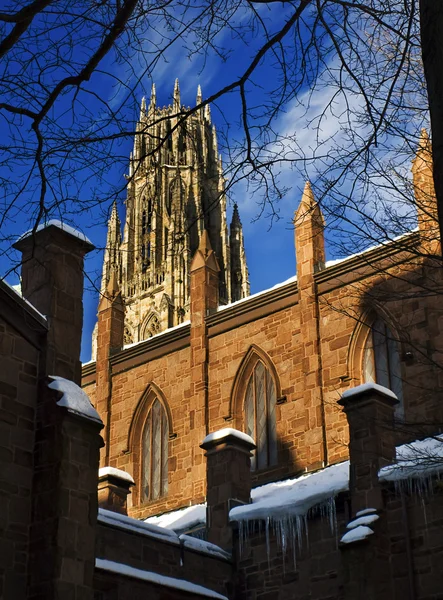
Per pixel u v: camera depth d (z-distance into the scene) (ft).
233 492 116.37
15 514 82.99
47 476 84.53
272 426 143.84
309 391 139.03
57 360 90.63
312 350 140.46
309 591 104.37
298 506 107.76
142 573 98.32
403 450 112.68
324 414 137.08
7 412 85.87
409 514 97.66
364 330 136.05
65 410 86.17
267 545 109.29
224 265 399.65
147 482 156.87
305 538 106.93
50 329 91.09
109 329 171.12
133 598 96.68
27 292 94.32
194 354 155.53
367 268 136.98
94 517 85.10
